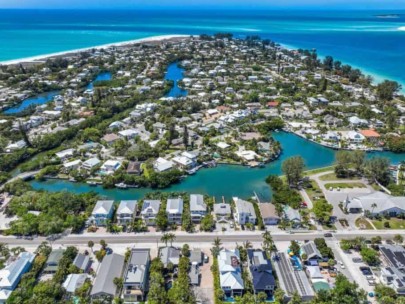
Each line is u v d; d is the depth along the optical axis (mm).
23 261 86000
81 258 88312
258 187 133625
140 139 172250
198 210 109750
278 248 95938
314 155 163750
